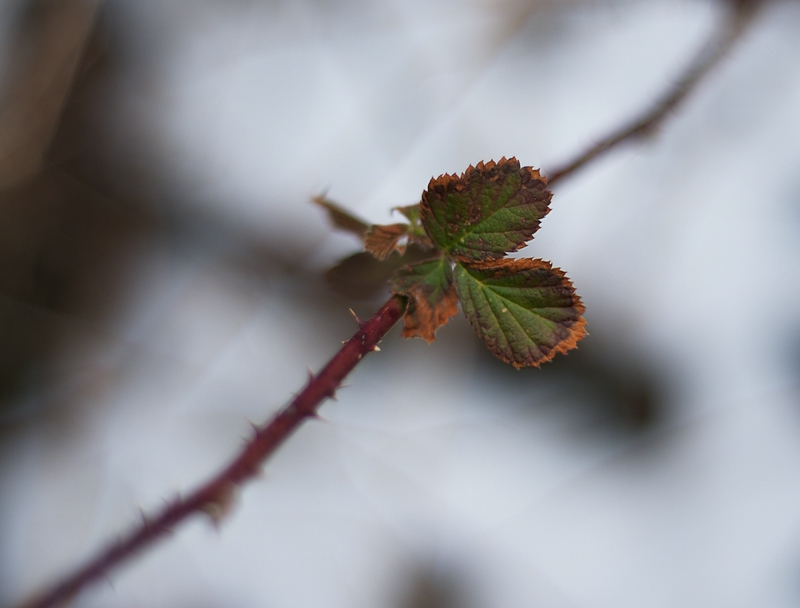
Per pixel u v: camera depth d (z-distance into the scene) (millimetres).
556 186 410
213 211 995
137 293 982
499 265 346
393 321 347
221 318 972
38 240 940
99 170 979
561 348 343
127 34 1010
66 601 374
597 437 955
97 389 926
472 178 346
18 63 922
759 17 476
